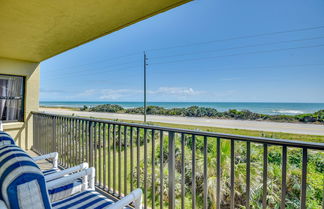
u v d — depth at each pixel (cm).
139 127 198
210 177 373
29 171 69
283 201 118
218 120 2580
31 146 480
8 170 71
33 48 368
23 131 467
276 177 348
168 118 2831
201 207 394
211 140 425
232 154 138
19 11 222
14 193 63
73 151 305
